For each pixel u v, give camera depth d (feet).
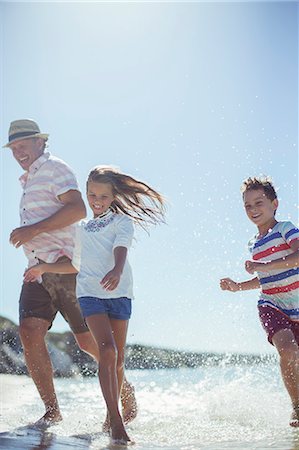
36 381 15.70
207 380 20.34
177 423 14.62
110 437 13.00
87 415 16.05
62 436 13.17
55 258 16.07
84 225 14.99
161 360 23.22
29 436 12.98
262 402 16.46
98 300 14.25
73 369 28.09
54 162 16.58
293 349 15.61
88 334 16.16
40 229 15.87
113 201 15.23
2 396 18.97
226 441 12.62
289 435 13.11
